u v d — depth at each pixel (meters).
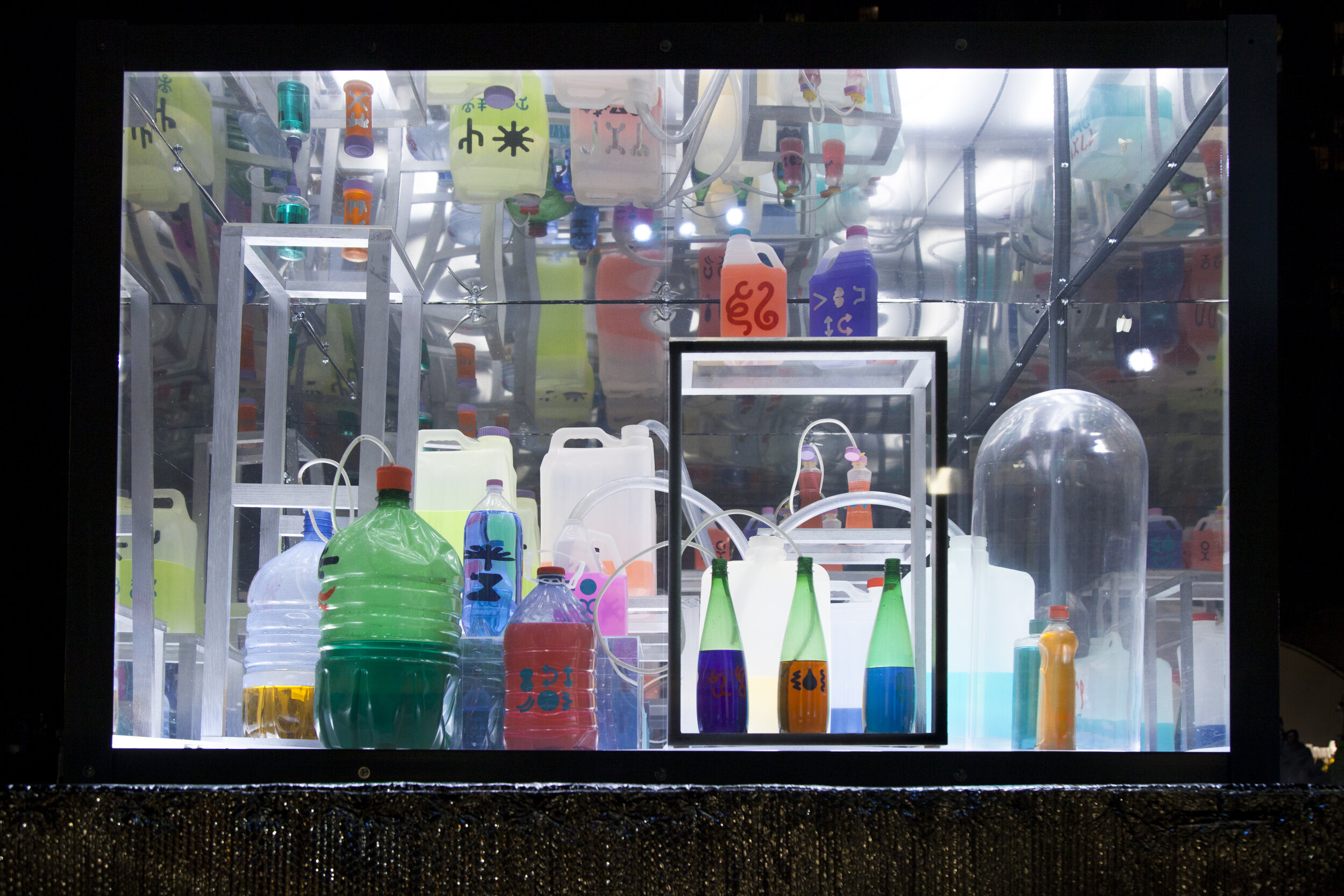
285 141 1.80
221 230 1.75
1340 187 1.83
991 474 1.79
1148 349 1.81
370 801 1.28
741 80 1.62
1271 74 1.50
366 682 1.44
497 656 1.55
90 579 1.44
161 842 1.27
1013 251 1.98
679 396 1.51
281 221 1.82
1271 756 1.41
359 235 1.73
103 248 1.49
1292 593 1.74
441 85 1.69
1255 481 1.45
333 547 1.51
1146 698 1.62
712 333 2.13
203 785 1.36
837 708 1.59
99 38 1.52
